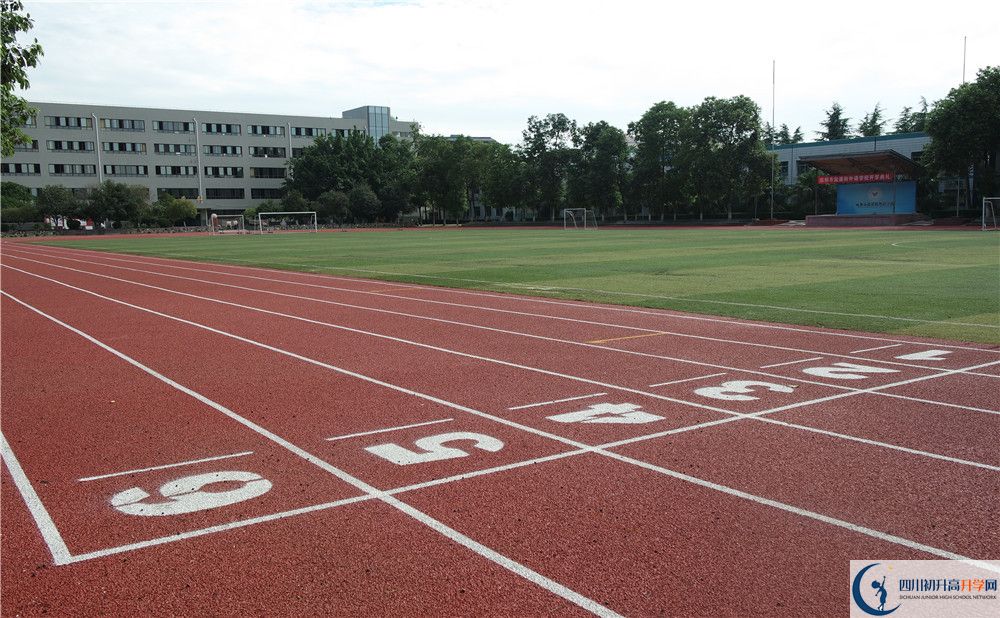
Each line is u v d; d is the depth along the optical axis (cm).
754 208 8219
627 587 396
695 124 7856
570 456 607
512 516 488
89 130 10025
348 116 13300
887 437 647
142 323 1440
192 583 405
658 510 495
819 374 901
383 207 10638
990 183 6281
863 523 473
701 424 694
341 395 826
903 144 8019
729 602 380
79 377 942
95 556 439
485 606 378
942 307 1442
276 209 10119
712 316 1399
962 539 449
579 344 1128
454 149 10238
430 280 2219
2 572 421
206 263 3294
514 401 788
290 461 604
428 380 895
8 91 933
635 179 8475
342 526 476
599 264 2675
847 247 3319
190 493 536
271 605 382
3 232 8875
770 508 497
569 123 9319
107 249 4891
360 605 381
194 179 10850
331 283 2225
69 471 588
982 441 633
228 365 1007
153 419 738
